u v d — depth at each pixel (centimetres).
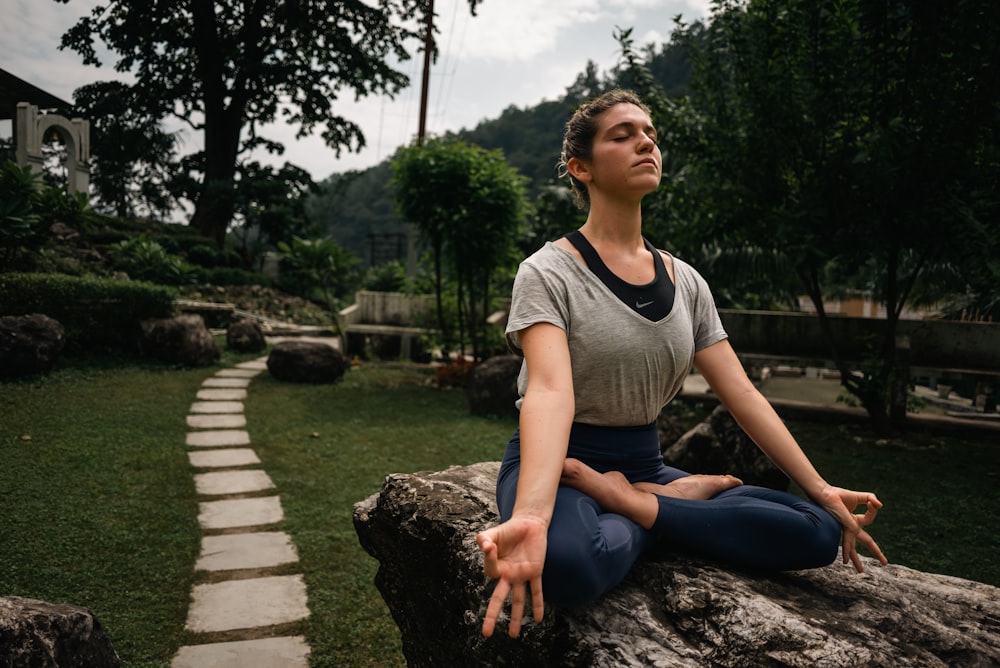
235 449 625
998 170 590
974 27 562
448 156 988
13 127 1959
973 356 803
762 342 888
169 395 814
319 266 1377
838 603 144
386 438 693
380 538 207
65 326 901
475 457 636
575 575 119
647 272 146
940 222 603
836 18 651
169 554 393
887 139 580
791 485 547
